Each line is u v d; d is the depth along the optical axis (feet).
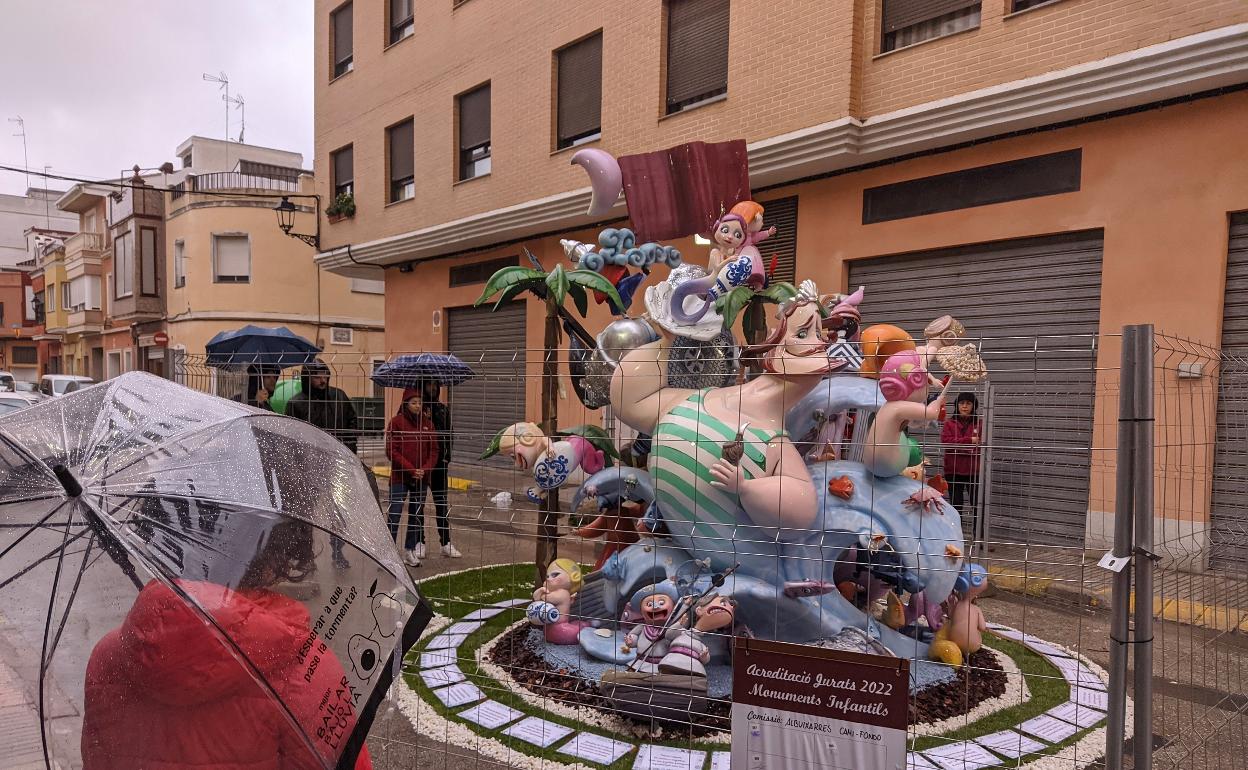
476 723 11.99
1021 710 12.41
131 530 6.28
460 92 46.44
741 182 18.13
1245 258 22.27
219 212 77.66
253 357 22.84
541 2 41.14
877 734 7.13
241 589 6.62
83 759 6.03
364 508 8.63
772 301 17.03
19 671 6.09
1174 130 23.06
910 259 29.50
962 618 14.01
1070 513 15.46
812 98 30.04
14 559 6.23
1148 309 23.50
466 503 17.33
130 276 91.04
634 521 15.79
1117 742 7.22
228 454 7.39
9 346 147.02
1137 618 7.11
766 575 13.15
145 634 6.10
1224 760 11.07
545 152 41.45
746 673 7.59
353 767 6.92
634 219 18.94
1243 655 12.78
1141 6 22.99
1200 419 10.18
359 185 54.90
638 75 36.63
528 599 18.51
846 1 28.89
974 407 16.99
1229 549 9.98
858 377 14.11
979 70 26.48
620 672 11.89
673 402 14.51
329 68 57.47
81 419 7.33
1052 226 25.46
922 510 12.15
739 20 32.42
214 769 6.26
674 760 10.62
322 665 6.89
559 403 22.06
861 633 12.64
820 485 13.26
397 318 55.26
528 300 44.32
